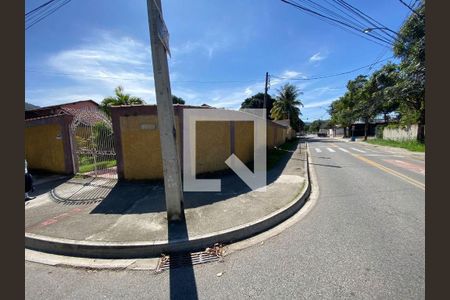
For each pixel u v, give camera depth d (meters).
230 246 3.78
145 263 3.39
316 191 6.88
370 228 4.13
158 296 2.63
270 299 2.50
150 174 7.45
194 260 3.39
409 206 5.23
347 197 6.08
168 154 4.30
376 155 15.53
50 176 8.86
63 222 4.52
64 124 8.90
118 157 7.54
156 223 4.40
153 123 7.27
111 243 3.68
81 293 2.74
